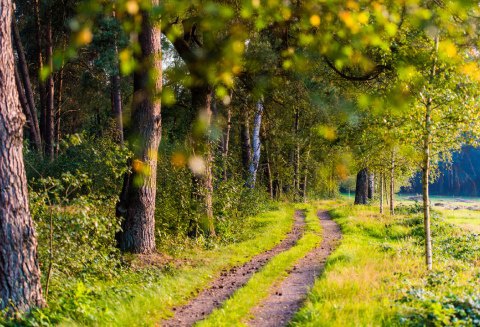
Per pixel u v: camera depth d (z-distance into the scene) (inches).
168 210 657.0
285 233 818.2
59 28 1047.0
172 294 389.1
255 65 90.2
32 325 270.7
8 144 288.0
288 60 85.8
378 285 365.1
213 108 604.7
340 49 76.5
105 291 358.9
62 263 377.1
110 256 454.3
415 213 1127.0
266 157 1622.8
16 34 1055.0
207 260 542.9
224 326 302.4
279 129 1328.7
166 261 514.6
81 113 1609.3
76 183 376.2
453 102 392.2
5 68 286.2
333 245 679.7
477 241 687.1
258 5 70.4
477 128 419.5
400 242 730.2
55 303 313.3
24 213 296.5
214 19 72.5
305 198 1690.5
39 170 820.0
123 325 305.1
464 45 70.6
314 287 371.6
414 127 396.5
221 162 841.5
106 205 521.3
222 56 78.2
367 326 257.6
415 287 355.9
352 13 68.5
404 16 69.6
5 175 287.1
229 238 716.7
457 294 326.3
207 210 663.1
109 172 621.6
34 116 1075.9
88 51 1056.2
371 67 79.0
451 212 1416.1
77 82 1504.7
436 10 68.3
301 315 304.2
